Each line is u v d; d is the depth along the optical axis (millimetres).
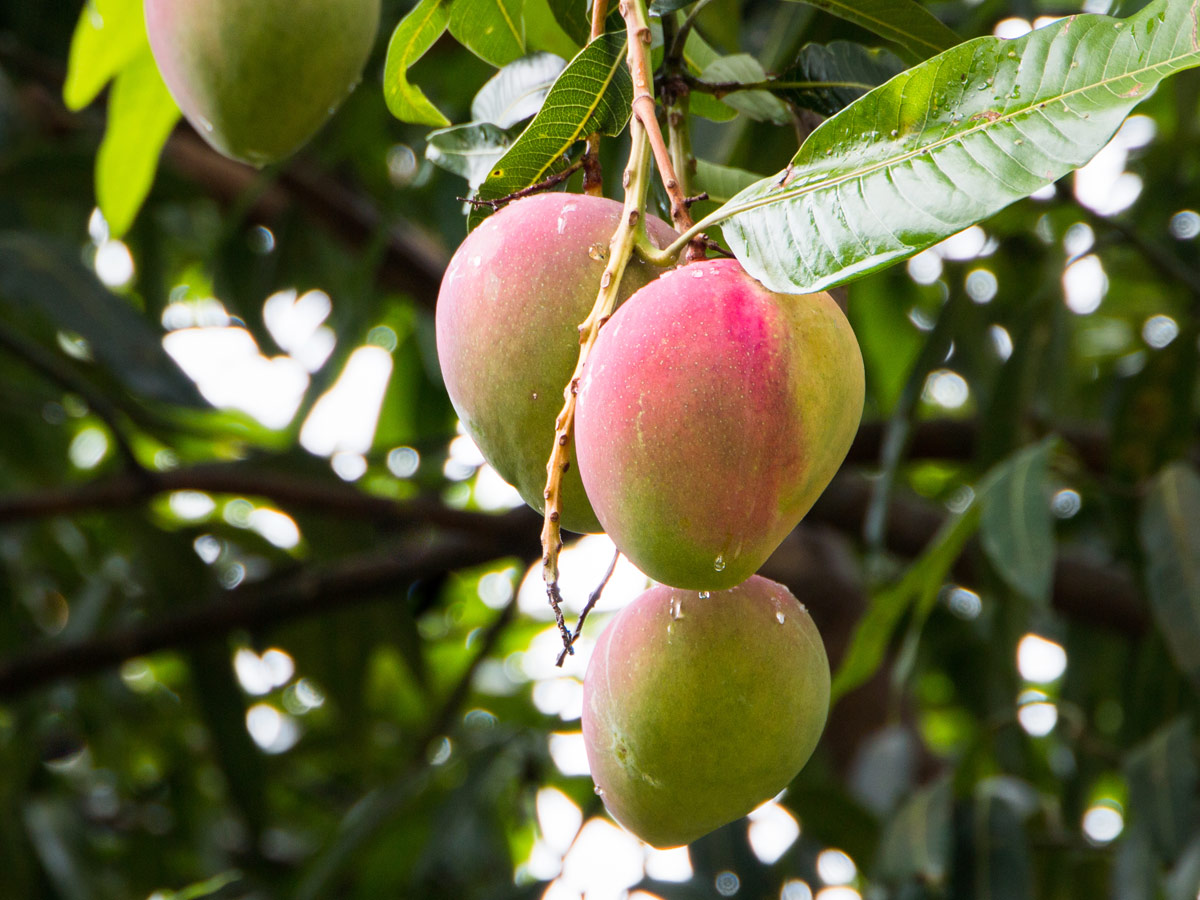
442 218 2252
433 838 2135
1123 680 2146
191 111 1247
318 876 2072
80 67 1374
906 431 1877
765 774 1093
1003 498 1543
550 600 1028
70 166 2311
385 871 2340
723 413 1016
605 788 1108
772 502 1025
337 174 2492
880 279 2541
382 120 2320
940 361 1931
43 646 2385
